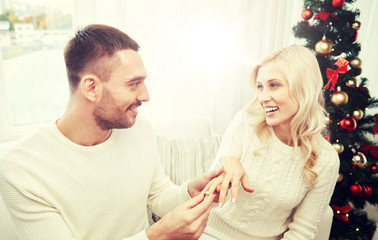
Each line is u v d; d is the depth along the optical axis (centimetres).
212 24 206
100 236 88
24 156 75
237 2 204
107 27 78
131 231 96
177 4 192
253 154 110
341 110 168
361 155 174
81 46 72
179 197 96
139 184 93
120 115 77
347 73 170
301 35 172
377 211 240
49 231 74
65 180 78
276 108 100
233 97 225
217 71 219
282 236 118
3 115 165
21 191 71
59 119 84
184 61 206
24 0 161
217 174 91
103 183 84
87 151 81
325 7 162
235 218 114
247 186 92
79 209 82
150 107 204
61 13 172
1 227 104
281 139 110
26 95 175
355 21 162
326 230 131
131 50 76
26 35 167
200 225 73
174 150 149
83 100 75
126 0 176
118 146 88
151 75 197
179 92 212
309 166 103
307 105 97
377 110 244
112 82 73
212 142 159
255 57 232
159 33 192
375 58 262
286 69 95
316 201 106
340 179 181
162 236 73
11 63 167
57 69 179
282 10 239
